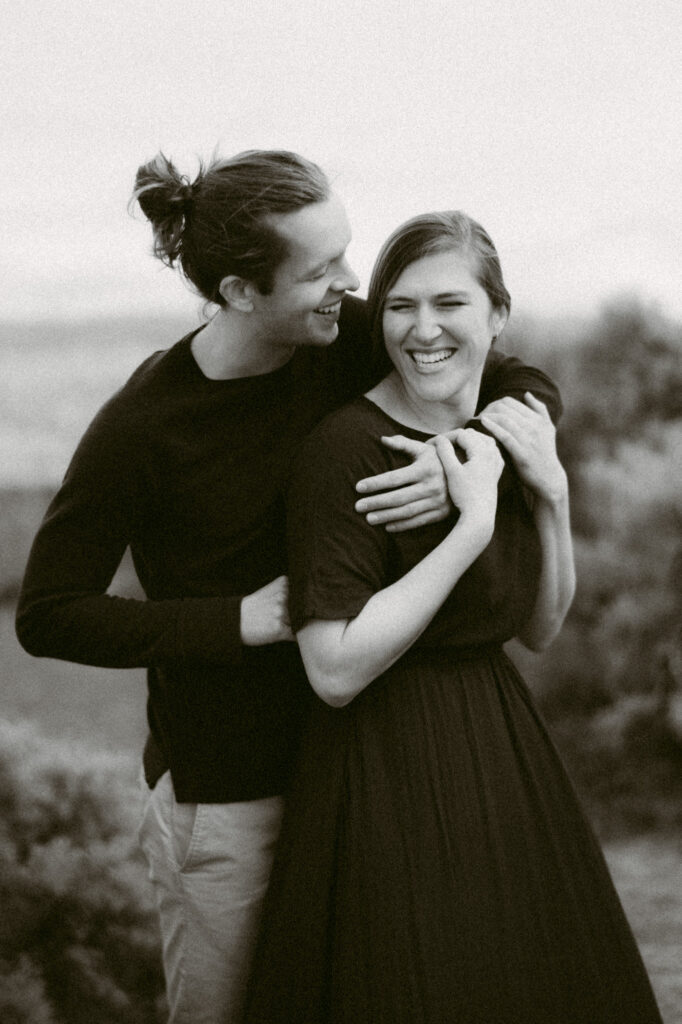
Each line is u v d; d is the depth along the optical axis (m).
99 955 2.30
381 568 1.56
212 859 1.75
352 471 1.55
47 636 1.62
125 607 1.61
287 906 1.61
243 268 1.52
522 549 1.71
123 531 1.65
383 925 1.55
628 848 3.20
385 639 1.48
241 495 1.63
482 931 1.56
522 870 1.61
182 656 1.58
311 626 1.53
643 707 3.44
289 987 1.60
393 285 1.59
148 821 1.83
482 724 1.64
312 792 1.63
